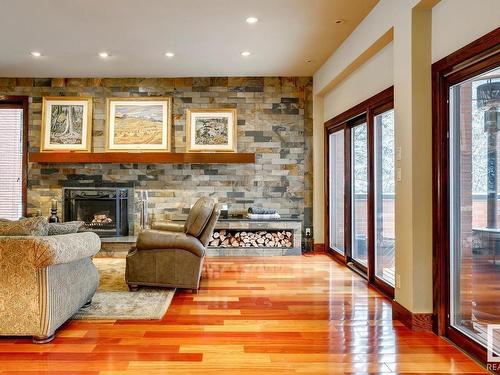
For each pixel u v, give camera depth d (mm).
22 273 2709
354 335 2930
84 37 4785
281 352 2625
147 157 6414
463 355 2592
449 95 2936
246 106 6633
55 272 2822
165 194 6605
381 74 4164
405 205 3170
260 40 4895
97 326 3098
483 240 2766
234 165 6641
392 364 2453
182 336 2898
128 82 6613
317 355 2580
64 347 2693
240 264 5605
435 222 2998
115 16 4184
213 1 3828
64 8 3984
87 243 3141
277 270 5203
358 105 4801
